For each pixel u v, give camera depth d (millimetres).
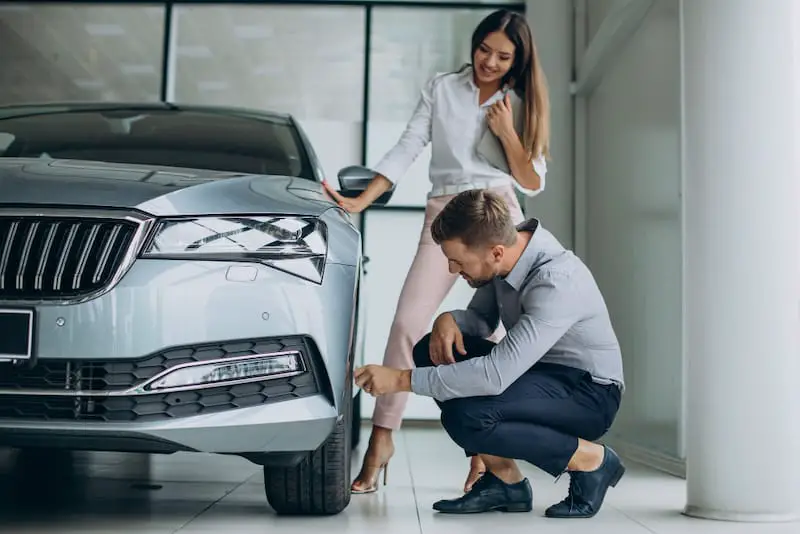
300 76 5305
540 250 1945
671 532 1856
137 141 2678
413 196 5203
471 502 2059
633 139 3922
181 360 1646
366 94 5277
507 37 2387
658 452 3377
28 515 1926
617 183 4238
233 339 1661
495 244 1896
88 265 1625
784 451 2051
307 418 1714
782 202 2084
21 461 2959
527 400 1923
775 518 2033
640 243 3775
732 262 2082
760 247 2074
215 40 5324
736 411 2061
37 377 1616
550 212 5020
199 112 2887
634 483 2814
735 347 2070
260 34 5324
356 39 5320
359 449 3623
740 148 2090
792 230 2092
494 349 1896
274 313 1691
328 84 5297
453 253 1926
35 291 1613
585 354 1978
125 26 5332
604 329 1982
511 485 2088
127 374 1625
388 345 2484
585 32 4973
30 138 2654
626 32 4000
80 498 2197
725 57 2111
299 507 1937
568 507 2025
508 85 2502
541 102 2451
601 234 4586
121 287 1614
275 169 2604
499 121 2402
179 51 5320
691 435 2139
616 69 4301
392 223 5195
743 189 2086
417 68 5305
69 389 1615
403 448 3752
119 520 1867
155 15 5328
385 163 2510
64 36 5344
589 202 4906
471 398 1911
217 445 1662
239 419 1664
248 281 1686
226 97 5305
